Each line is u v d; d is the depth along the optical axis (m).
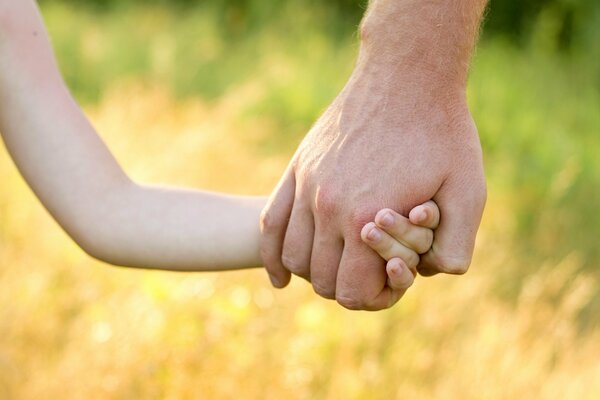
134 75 7.61
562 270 4.24
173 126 5.68
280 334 3.17
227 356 2.86
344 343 3.15
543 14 9.27
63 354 3.05
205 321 2.98
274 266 1.59
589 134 6.79
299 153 1.53
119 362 2.82
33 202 4.19
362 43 1.54
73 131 1.64
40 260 3.66
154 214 1.63
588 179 5.61
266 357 3.00
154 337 2.87
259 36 9.21
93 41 8.23
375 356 3.12
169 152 5.00
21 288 3.34
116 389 2.76
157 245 1.61
